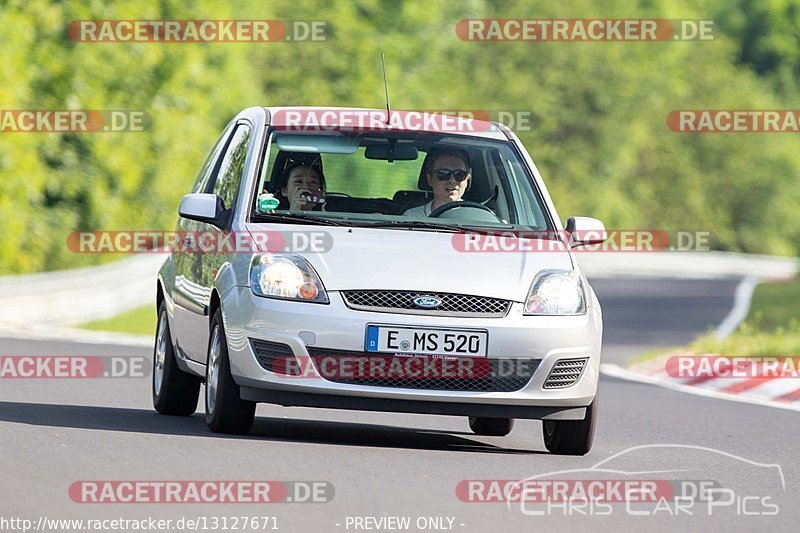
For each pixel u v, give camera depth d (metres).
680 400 50.41
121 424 33.78
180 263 37.47
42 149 106.62
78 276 83.56
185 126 115.75
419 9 180.88
